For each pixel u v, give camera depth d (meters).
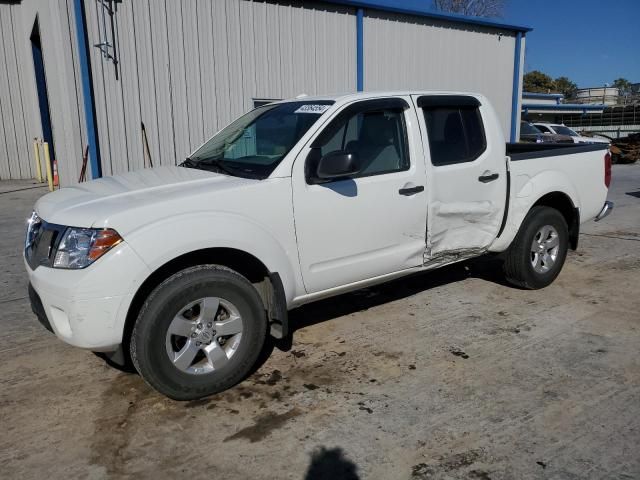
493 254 5.20
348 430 3.06
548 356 3.94
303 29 12.48
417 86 14.70
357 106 4.00
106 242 3.02
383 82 14.02
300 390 3.51
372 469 2.72
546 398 3.36
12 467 2.77
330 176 3.59
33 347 4.22
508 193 4.83
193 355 3.31
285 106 4.40
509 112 17.08
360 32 13.26
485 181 4.61
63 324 3.14
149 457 2.84
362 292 5.36
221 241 3.29
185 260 3.37
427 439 2.96
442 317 4.70
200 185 3.51
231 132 4.56
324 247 3.79
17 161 16.72
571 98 47.06
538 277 5.23
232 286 3.37
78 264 3.04
